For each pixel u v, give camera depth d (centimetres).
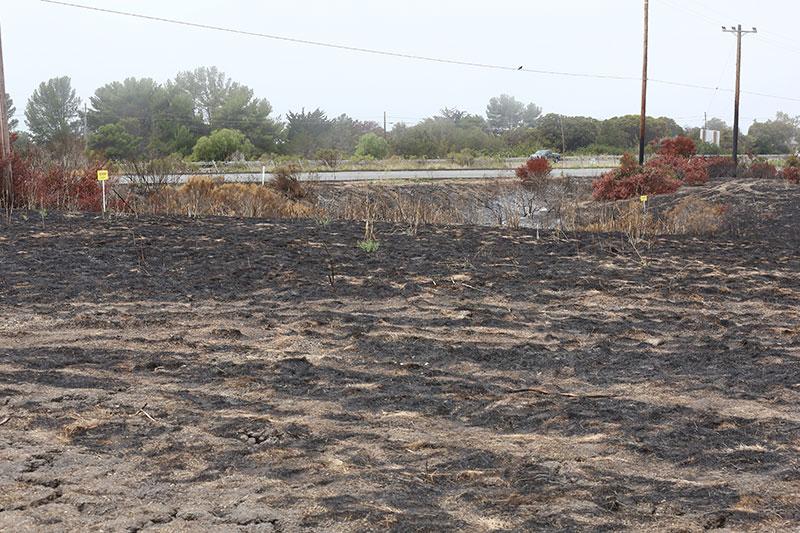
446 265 985
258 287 850
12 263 946
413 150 6406
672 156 4025
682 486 398
